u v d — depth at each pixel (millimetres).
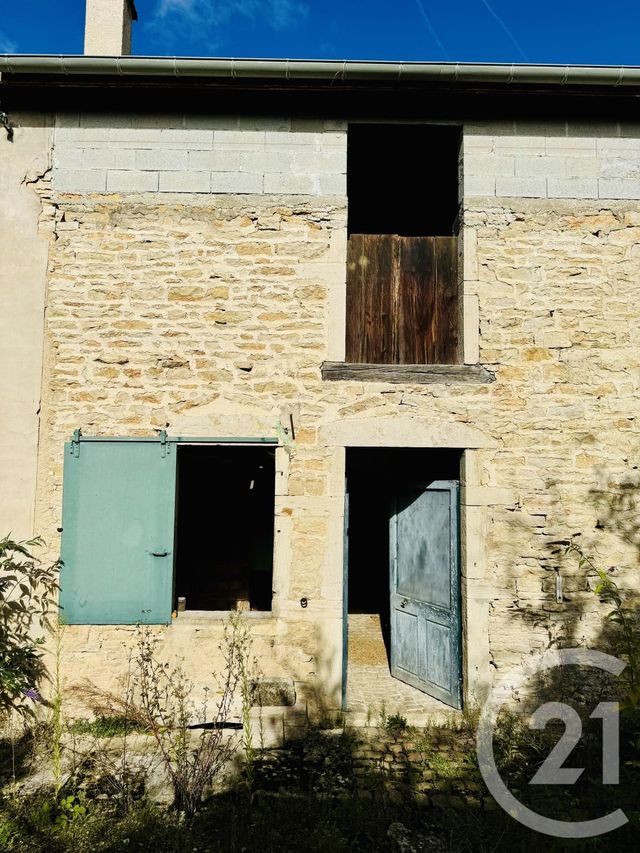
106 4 5164
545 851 2727
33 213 4430
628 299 4516
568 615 4324
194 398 4391
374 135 4816
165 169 4508
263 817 2975
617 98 4512
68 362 4371
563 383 4465
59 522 4293
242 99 4508
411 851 2781
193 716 4039
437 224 6020
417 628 4863
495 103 4562
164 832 2887
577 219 4562
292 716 4113
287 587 4293
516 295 4512
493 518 4383
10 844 2785
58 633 4172
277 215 4520
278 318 4469
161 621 4223
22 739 3918
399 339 4723
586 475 4406
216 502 5859
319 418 4418
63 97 4484
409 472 5098
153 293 4434
